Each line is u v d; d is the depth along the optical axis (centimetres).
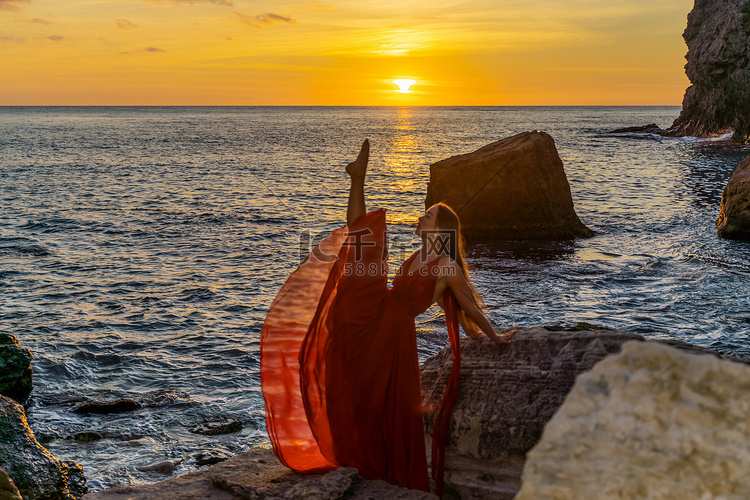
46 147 6519
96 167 4484
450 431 388
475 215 1858
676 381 187
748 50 5641
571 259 1595
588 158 5006
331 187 3400
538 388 377
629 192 3009
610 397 189
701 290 1262
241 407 774
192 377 870
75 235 1994
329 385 386
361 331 382
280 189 3303
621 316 1109
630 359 198
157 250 1773
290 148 6756
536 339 396
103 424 723
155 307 1211
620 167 4272
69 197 2922
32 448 552
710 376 184
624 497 173
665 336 1005
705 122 6831
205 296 1293
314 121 17962
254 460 406
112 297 1277
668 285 1311
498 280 1381
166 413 755
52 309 1191
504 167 1747
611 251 1691
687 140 6812
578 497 174
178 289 1346
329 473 366
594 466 178
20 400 784
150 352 965
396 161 5119
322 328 393
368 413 382
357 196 408
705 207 2488
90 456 649
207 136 9281
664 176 3700
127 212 2486
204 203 2769
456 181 1872
